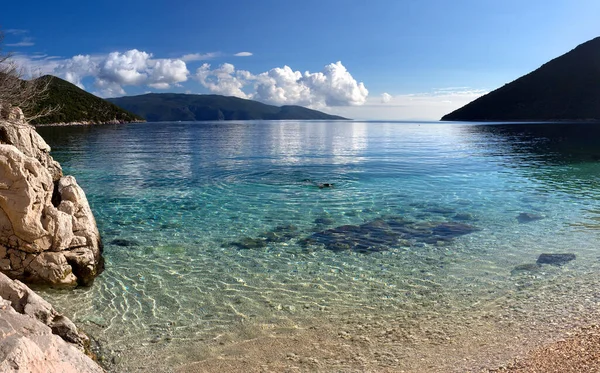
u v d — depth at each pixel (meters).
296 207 16.91
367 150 42.47
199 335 7.36
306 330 7.53
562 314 7.83
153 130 96.50
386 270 10.38
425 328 7.54
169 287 9.39
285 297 8.90
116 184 21.84
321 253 11.63
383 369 6.31
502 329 7.39
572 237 12.80
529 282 9.47
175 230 13.74
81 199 11.25
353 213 15.96
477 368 6.16
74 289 9.23
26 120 16.83
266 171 26.88
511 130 78.69
